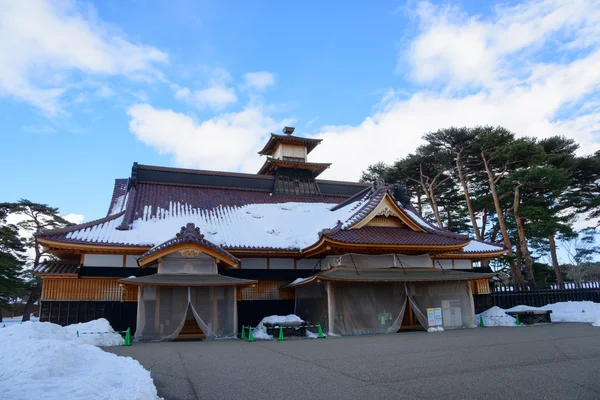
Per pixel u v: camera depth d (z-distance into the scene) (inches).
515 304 1168.2
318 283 805.9
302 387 291.1
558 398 254.4
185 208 1024.2
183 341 675.4
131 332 796.0
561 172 1390.3
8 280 1635.1
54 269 798.5
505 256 1460.4
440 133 1604.3
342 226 856.9
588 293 1285.7
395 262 863.7
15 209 1817.2
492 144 1534.2
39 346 314.0
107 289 808.9
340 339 661.3
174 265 749.3
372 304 788.0
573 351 446.3
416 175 1793.8
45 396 203.9
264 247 884.6
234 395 270.1
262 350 514.0
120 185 1161.4
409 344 548.1
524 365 365.4
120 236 824.3
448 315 844.0
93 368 292.8
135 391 229.8
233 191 1187.9
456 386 287.0
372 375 330.3
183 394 273.7
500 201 1644.9
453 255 1032.2
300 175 1288.1
